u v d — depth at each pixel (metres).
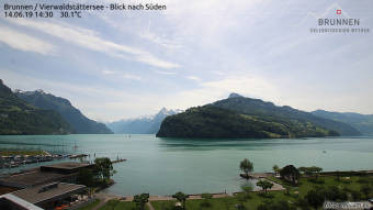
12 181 85.38
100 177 112.12
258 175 128.00
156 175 136.75
